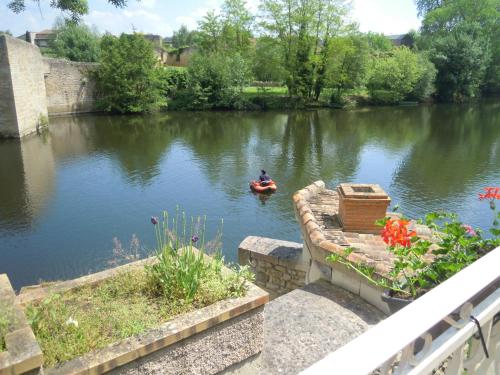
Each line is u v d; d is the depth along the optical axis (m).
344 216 4.56
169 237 3.11
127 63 35.59
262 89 45.91
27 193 14.79
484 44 46.31
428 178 17.06
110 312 2.36
